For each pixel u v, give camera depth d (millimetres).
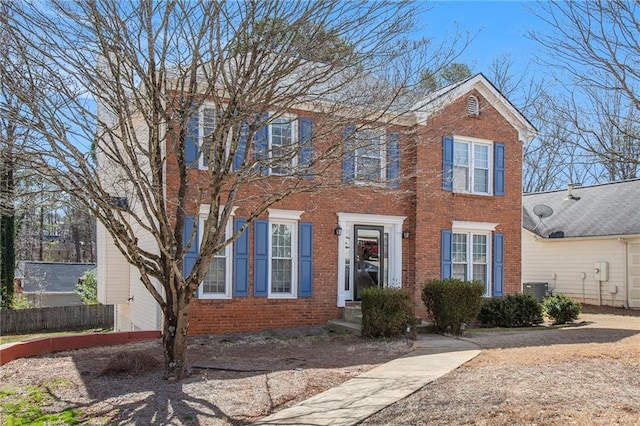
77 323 21984
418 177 15109
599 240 20438
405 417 5957
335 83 9281
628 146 7102
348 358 9570
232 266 13008
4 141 7020
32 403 7004
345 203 14469
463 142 16219
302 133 11383
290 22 7141
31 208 9508
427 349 10438
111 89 7691
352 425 5809
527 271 23219
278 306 13516
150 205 7789
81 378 8203
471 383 7230
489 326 14656
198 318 12555
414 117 12805
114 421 6207
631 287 19422
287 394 7078
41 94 7047
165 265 8125
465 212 16000
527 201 25953
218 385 7562
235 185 7922
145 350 10578
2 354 9312
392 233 15266
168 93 8453
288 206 13688
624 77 6215
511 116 16984
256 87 7422
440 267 15469
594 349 9664
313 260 14031
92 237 44344
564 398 6188
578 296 21109
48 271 33906
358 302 14414
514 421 5480
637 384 6836
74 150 7223
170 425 5992
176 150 8328
